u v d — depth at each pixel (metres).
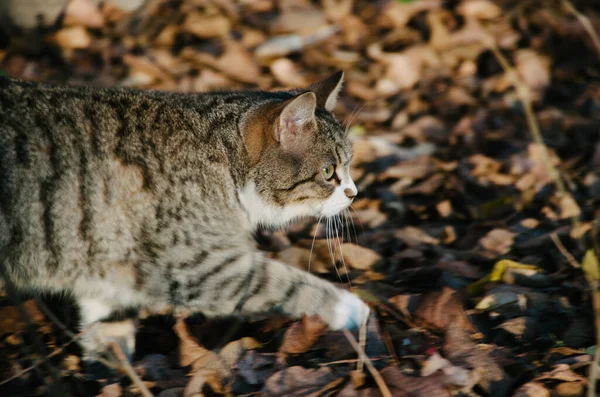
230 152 7.25
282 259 8.44
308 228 9.12
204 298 7.02
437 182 10.04
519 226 8.97
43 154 6.66
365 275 8.20
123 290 7.00
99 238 6.76
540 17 13.40
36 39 12.75
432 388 6.07
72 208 6.68
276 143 7.29
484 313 7.25
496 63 12.67
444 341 6.77
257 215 7.49
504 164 10.31
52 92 6.95
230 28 13.64
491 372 6.30
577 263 8.01
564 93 12.02
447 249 8.70
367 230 9.16
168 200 6.85
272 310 7.19
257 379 6.44
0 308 7.35
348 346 6.80
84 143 6.77
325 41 13.54
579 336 6.86
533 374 6.32
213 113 7.34
